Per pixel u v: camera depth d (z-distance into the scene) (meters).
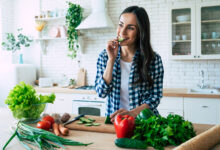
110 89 1.67
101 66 1.67
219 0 3.26
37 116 1.46
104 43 3.96
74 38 3.90
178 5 3.17
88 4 4.03
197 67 3.46
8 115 1.70
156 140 1.00
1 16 4.27
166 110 3.01
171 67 3.57
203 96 2.81
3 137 1.20
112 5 3.84
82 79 4.08
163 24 3.57
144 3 3.66
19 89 1.41
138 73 1.61
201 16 3.11
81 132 1.27
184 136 1.02
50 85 3.99
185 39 3.21
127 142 1.00
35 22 4.14
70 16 3.74
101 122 1.43
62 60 4.26
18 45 4.18
